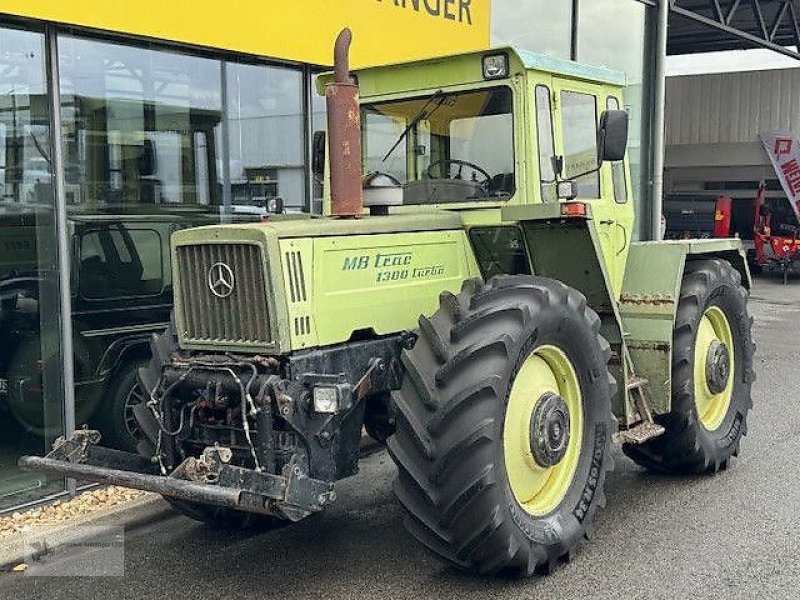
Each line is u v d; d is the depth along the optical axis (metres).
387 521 4.77
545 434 3.94
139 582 4.04
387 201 4.29
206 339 3.81
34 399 5.26
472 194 4.50
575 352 4.13
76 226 5.45
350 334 3.90
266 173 6.63
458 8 7.75
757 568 4.02
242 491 3.31
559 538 3.94
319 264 3.78
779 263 18.28
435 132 4.62
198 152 6.15
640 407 4.95
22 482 5.18
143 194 5.82
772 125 20.78
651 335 5.04
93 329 5.57
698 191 21.81
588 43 9.72
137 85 5.70
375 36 6.89
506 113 4.38
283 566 4.18
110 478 3.57
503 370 3.59
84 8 5.00
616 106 5.11
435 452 3.55
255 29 6.00
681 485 5.29
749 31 18.89
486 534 3.58
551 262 4.56
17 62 4.99
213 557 4.32
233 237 3.67
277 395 3.52
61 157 5.19
